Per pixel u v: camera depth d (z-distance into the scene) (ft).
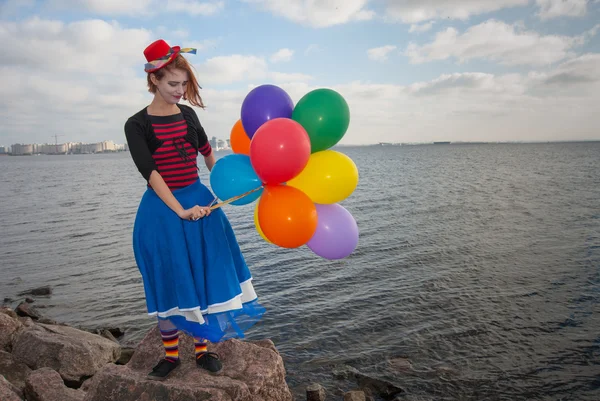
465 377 25.27
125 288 46.65
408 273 45.09
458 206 93.09
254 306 10.92
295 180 10.85
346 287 41.50
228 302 9.97
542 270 44.39
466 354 27.84
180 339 12.62
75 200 134.82
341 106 10.59
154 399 10.34
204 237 10.11
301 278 45.03
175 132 9.90
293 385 25.05
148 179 9.57
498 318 32.96
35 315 39.22
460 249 54.34
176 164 9.96
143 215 9.99
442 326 31.94
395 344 29.48
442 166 260.83
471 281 41.73
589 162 266.77
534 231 64.13
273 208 9.86
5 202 133.28
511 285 40.22
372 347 29.22
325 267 48.57
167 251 9.88
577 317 32.68
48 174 298.15
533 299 36.58
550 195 107.86
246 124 11.23
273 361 12.34
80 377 22.70
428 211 87.25
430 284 41.22
